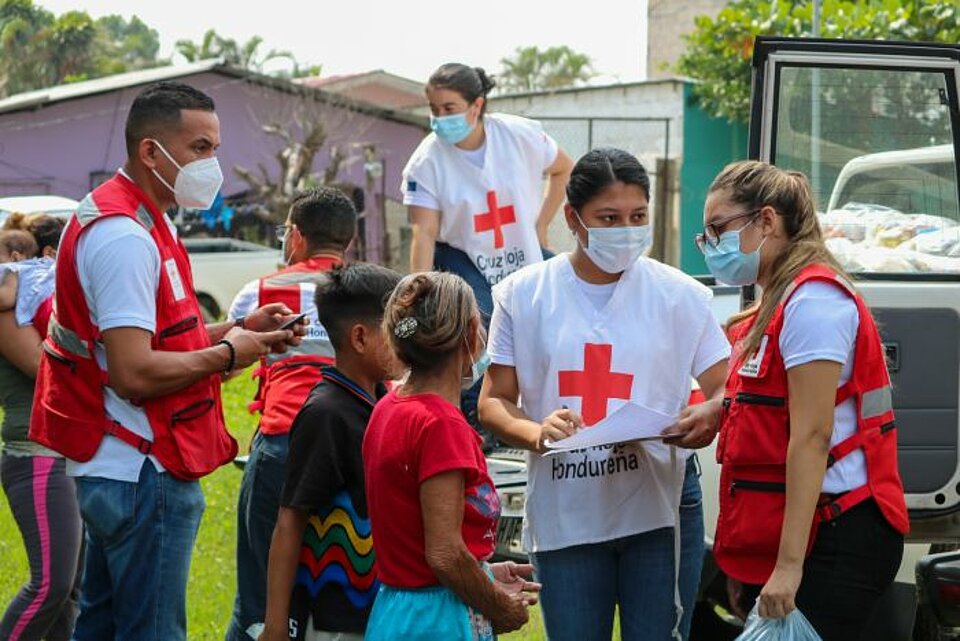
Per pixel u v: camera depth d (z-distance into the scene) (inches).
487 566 133.0
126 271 148.2
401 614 128.2
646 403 157.2
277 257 712.4
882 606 196.9
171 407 153.6
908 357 186.2
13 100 1091.9
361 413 140.1
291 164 1009.5
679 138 820.0
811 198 145.2
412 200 241.8
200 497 159.5
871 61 190.1
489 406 158.9
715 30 633.0
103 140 1063.6
